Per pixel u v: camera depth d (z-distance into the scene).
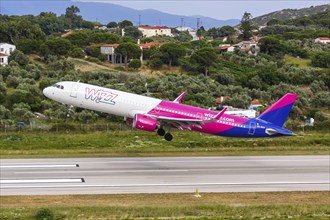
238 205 69.19
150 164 96.25
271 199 72.94
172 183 81.56
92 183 80.38
